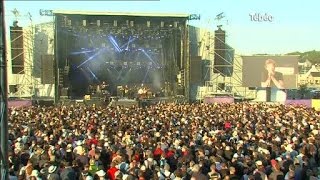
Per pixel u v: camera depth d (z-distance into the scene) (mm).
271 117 25531
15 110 31812
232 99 49719
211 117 25594
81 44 50750
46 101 49812
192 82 51250
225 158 13953
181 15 49344
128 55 52344
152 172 11617
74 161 12219
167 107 35812
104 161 13398
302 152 13961
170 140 16062
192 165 11742
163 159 13016
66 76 49781
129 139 16094
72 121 22422
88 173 11117
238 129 19625
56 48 48344
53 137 16328
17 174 11508
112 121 22750
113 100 46375
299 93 60688
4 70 4898
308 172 11789
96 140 15508
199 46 54000
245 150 14523
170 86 52438
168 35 51312
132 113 28703
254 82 51375
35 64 51344
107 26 49875
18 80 51031
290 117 25359
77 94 52250
